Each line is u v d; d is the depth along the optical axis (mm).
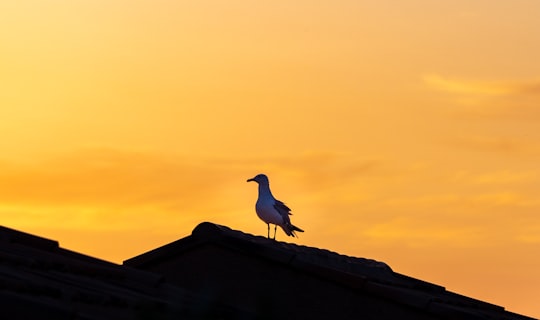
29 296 10086
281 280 18672
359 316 18141
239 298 18828
